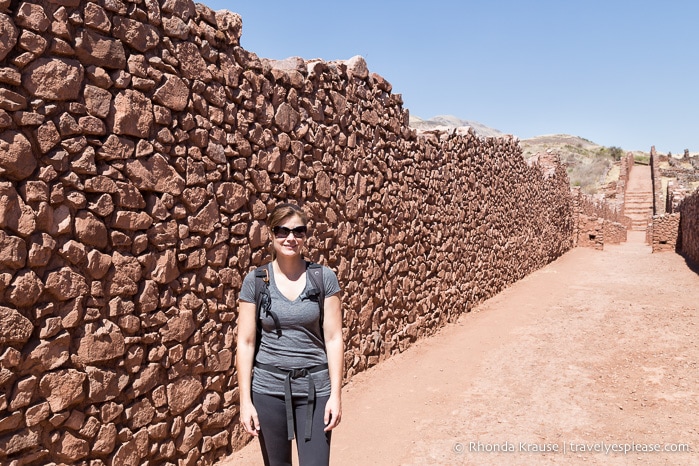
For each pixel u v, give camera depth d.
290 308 2.80
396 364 7.17
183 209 4.08
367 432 5.17
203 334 4.34
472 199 10.72
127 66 3.61
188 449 4.19
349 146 6.39
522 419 5.43
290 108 5.34
